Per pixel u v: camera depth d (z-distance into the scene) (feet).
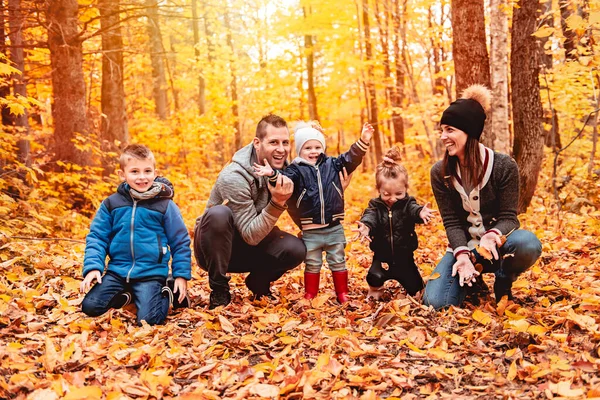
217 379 8.18
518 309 10.98
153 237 11.75
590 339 8.89
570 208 22.17
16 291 12.50
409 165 39.65
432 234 21.62
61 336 10.15
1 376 7.59
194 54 59.93
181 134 53.36
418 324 10.61
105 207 11.80
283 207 11.44
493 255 11.42
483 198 11.41
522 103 23.18
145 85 62.75
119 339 10.01
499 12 24.99
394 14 43.29
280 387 7.96
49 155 29.45
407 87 49.60
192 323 11.24
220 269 12.13
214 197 12.60
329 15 54.39
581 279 13.28
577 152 28.78
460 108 11.09
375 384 8.11
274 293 13.96
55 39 27.43
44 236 20.40
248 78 68.59
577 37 15.76
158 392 7.75
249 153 12.56
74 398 7.22
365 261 17.47
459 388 7.77
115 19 34.78
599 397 6.75
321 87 65.51
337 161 12.70
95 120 45.50
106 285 11.32
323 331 10.25
